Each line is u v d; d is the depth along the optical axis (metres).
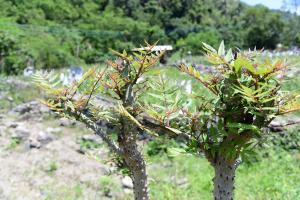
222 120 2.43
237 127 2.24
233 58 2.36
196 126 2.45
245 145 2.31
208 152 2.45
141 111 2.59
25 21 42.47
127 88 2.61
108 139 2.62
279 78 2.22
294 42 55.53
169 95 2.59
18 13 42.81
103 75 2.63
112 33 32.28
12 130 9.45
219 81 2.38
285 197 6.61
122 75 2.56
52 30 31.27
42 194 7.12
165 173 7.86
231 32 54.72
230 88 2.29
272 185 7.17
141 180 2.69
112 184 7.32
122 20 49.28
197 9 74.12
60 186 7.39
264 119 2.30
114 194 7.08
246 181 7.43
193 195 7.02
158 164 8.21
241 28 57.84
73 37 30.47
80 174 7.77
